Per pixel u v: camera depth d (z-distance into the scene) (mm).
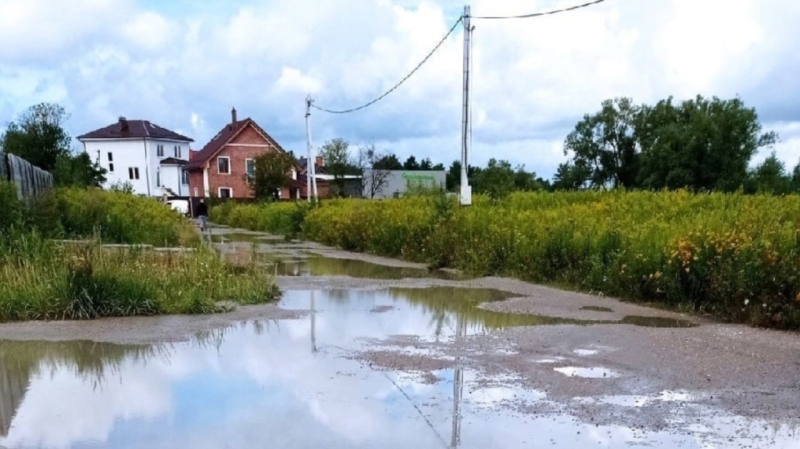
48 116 37094
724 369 5812
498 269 13242
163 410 4809
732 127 48875
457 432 4324
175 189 65312
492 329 7668
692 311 8805
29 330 7621
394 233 17859
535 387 5320
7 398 5121
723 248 8664
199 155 61750
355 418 4605
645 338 7098
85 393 5230
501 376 5648
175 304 8773
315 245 23000
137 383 5492
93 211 15008
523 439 4191
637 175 58219
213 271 10336
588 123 66688
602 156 66562
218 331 7578
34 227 11328
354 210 21516
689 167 49406
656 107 62688
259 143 58375
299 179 61562
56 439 4270
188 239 16344
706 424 4441
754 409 4742
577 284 11086
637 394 5117
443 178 63344
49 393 5238
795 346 6699
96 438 4281
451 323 8062
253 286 10148
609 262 10641
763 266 7980
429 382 5473
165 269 10055
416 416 4637
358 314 8680
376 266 15320
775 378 5527
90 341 7070
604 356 6328
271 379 5574
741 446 4047
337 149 62219
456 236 14836
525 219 14188
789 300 7660
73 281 8508
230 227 41312
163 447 4121
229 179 57594
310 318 8383
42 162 35969
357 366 5977
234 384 5434
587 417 4590
